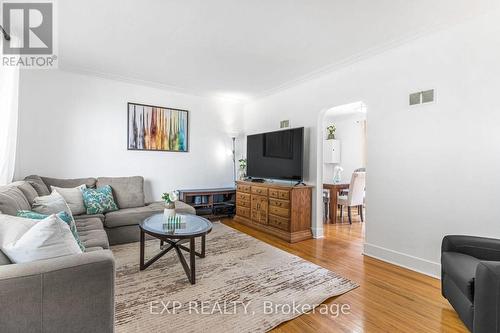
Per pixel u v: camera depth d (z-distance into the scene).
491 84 2.18
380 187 2.98
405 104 2.75
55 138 3.71
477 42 2.25
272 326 1.71
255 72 3.71
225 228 4.28
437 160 2.50
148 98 4.46
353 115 6.42
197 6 2.14
